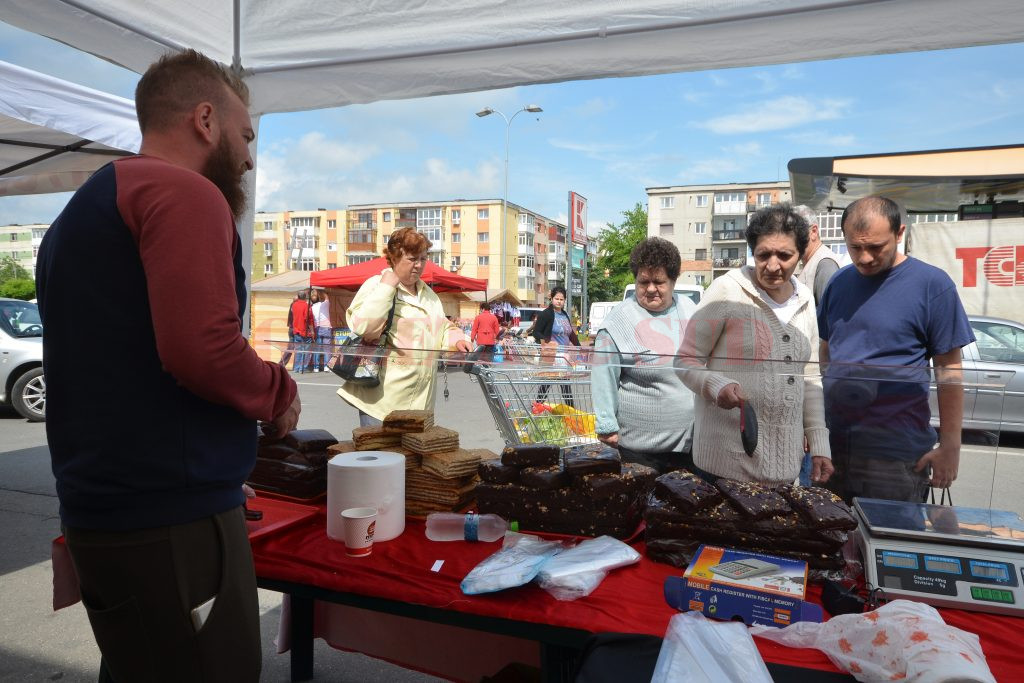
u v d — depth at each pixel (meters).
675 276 2.31
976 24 2.19
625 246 61.69
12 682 2.38
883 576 1.29
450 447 1.94
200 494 1.16
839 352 2.22
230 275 1.13
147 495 1.12
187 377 1.07
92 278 1.10
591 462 1.69
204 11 2.65
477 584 1.37
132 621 1.15
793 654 1.13
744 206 71.38
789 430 1.79
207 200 1.12
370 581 1.47
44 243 1.20
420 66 2.88
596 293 62.12
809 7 2.28
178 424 1.13
